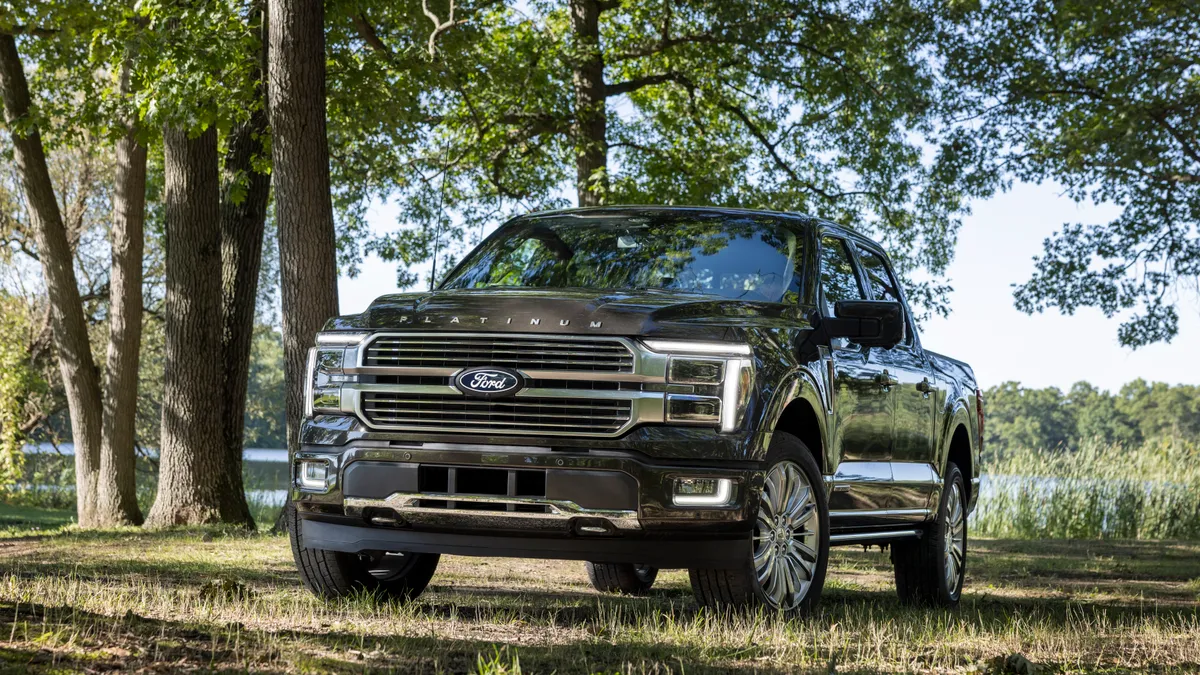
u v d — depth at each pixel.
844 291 6.35
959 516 7.69
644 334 4.84
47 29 17.11
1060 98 22.53
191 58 12.71
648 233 6.38
